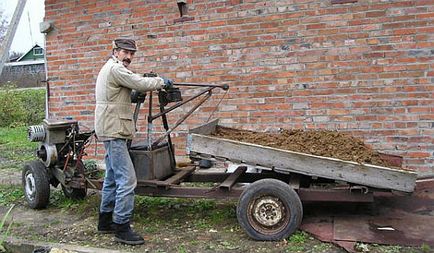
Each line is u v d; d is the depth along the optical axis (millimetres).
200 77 7375
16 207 6480
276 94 6938
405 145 6352
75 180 5926
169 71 7578
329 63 6621
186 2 7355
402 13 6234
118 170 4887
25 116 19891
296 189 4957
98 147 8172
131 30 7770
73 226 5586
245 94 7117
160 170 5523
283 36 6832
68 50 8273
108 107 4828
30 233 5402
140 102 5375
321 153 5145
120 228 4898
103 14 7938
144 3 7645
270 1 6863
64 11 8227
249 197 4801
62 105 8438
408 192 4668
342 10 6496
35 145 12859
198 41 7344
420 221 5051
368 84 6461
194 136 5172
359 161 4965
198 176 5996
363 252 4363
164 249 4723
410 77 6270
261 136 5809
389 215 5277
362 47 6445
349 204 5707
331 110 6664
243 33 7055
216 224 5391
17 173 8766
